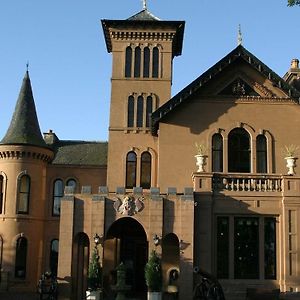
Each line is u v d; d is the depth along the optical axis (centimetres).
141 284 3512
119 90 4084
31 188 4375
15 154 4331
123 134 3994
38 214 4419
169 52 4166
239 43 3284
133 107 4059
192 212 2816
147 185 3900
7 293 4034
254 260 2855
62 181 4772
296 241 2841
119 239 3550
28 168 4366
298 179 2900
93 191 4775
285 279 2797
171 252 3080
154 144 3969
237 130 3300
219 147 3275
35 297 3622
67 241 2802
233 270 2833
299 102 3288
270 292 2597
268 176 2917
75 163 4806
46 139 5150
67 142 5169
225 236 2884
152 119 3241
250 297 2628
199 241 2838
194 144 3262
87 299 2689
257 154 3275
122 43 4172
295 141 3288
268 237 2891
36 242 4388
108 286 3203
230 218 2894
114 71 4119
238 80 3344
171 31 4159
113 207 2847
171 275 3053
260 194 2897
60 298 2745
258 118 3306
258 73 3338
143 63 4147
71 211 2833
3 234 4259
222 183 2927
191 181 3209
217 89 3325
